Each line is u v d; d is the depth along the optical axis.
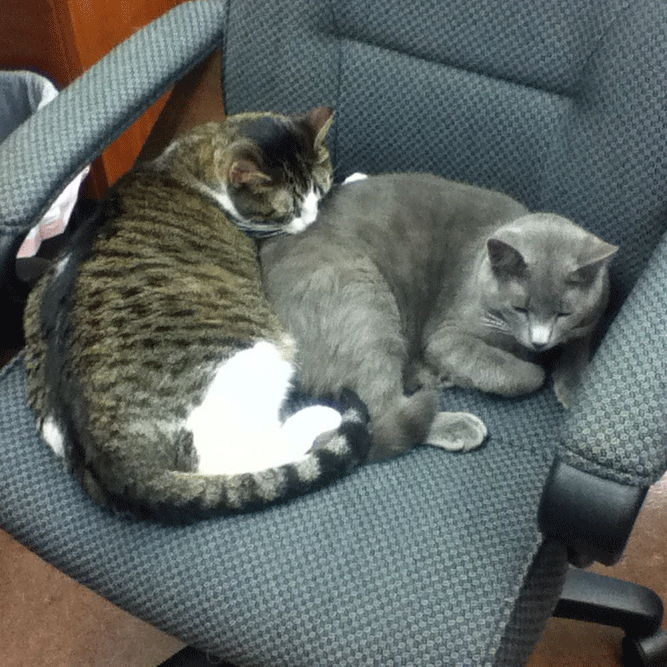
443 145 1.19
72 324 1.03
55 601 1.47
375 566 0.86
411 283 1.27
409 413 1.03
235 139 1.33
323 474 0.93
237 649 0.85
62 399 0.98
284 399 1.14
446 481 0.96
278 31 1.15
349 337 1.14
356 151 1.25
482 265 1.22
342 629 0.82
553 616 1.33
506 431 1.04
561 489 0.72
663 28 0.96
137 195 1.25
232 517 0.92
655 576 1.45
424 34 1.10
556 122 1.09
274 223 1.34
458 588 0.84
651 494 1.56
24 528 0.95
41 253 1.83
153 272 1.12
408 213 1.27
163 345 1.05
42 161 1.02
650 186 1.01
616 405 0.73
